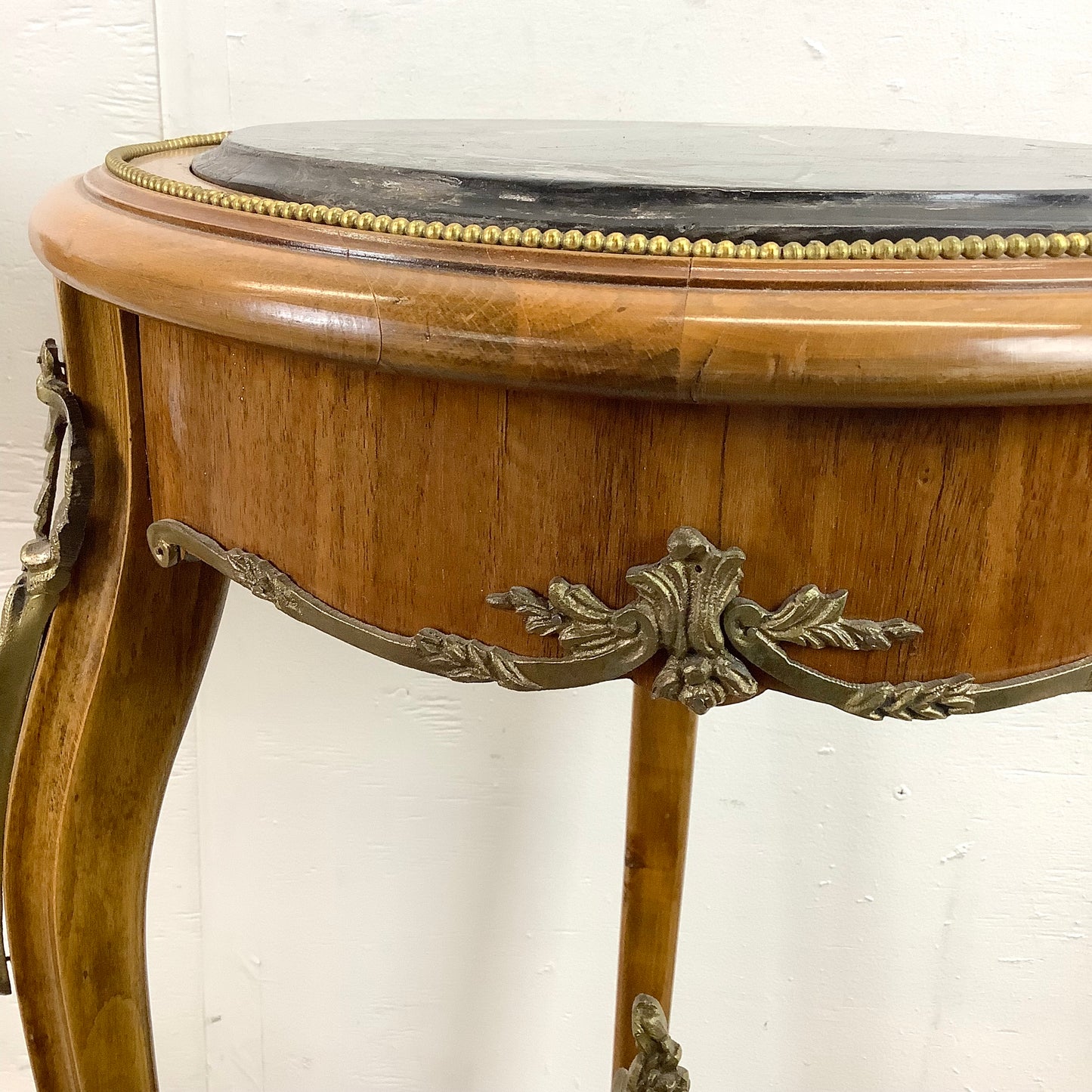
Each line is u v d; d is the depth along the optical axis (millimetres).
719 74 622
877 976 818
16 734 458
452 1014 855
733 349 229
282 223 285
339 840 801
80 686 449
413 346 246
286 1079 865
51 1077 524
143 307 288
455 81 622
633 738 619
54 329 644
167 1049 850
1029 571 273
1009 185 290
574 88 625
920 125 628
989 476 263
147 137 620
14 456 668
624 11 610
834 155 367
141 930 511
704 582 273
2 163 611
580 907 818
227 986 839
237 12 603
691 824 788
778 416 261
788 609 273
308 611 315
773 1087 857
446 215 277
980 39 612
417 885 816
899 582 273
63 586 422
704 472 268
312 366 292
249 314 263
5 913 498
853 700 281
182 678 472
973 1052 835
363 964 838
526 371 242
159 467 363
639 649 282
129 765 469
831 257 246
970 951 806
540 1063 863
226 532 337
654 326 231
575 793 787
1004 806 766
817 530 270
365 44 613
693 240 257
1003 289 237
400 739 775
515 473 279
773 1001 833
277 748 773
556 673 292
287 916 822
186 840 793
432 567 296
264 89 617
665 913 641
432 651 300
